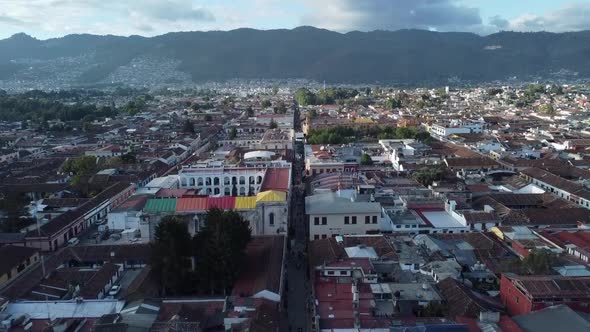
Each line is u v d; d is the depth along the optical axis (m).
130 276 112.12
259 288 98.06
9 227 145.12
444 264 103.81
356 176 180.75
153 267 102.06
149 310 87.50
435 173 180.12
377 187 169.38
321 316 85.12
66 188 191.00
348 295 93.38
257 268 109.94
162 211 132.62
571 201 161.50
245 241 109.12
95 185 193.00
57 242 137.88
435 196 153.88
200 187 180.50
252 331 78.38
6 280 113.12
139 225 141.38
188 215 131.75
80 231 152.12
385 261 107.81
